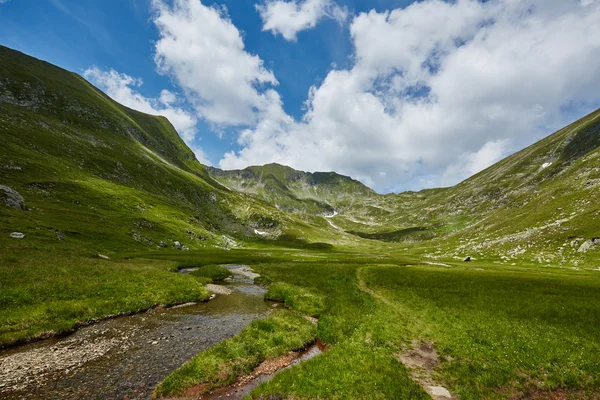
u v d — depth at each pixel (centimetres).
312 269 6819
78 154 15362
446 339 2428
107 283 3478
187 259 8131
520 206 17750
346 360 1983
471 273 5428
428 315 3117
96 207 10981
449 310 3250
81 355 2002
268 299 4159
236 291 4659
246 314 3319
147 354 2089
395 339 2430
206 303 3753
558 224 10925
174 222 14025
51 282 3064
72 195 10744
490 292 3897
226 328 2773
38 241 4972
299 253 15812
